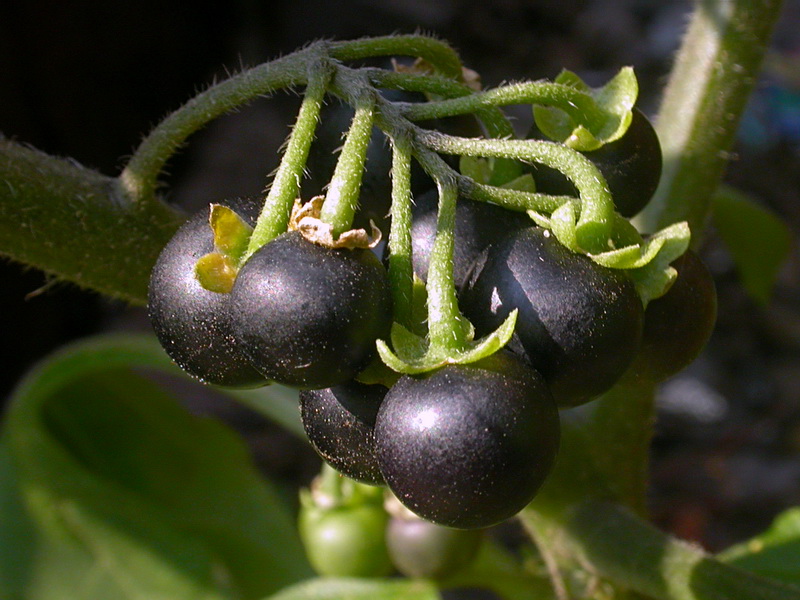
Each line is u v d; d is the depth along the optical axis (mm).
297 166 72
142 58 263
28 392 138
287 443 241
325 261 69
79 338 256
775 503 227
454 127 82
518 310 71
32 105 244
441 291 70
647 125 81
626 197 80
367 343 70
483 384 68
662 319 78
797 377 257
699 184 106
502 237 74
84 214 91
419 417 68
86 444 149
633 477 105
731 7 102
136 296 95
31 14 234
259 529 150
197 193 275
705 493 231
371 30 315
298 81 77
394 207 72
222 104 85
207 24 284
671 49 318
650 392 103
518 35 326
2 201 89
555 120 80
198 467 151
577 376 71
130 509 143
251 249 72
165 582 139
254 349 70
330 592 119
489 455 67
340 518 121
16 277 235
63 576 135
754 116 293
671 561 97
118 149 267
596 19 332
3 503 136
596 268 71
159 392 152
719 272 284
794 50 319
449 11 325
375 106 74
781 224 136
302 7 310
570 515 101
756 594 94
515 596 120
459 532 115
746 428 246
